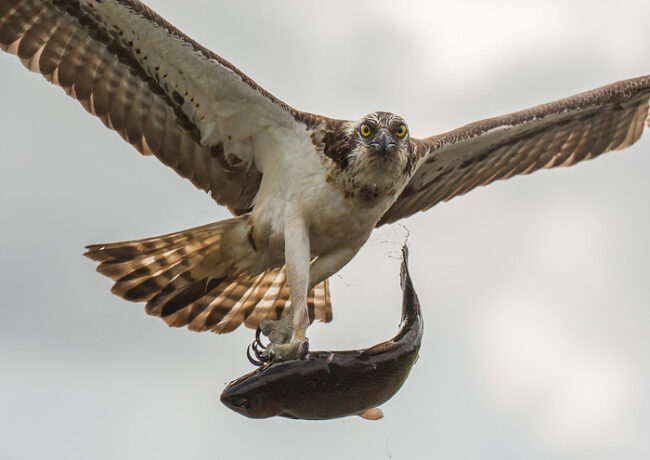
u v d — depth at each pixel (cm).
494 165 1579
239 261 1381
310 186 1309
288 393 1098
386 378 1113
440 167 1534
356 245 1350
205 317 1420
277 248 1353
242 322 1428
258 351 1275
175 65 1298
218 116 1345
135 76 1320
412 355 1131
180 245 1366
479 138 1487
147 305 1398
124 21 1266
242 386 1099
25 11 1276
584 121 1591
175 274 1388
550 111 1524
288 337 1273
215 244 1372
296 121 1327
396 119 1305
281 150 1337
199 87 1318
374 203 1315
